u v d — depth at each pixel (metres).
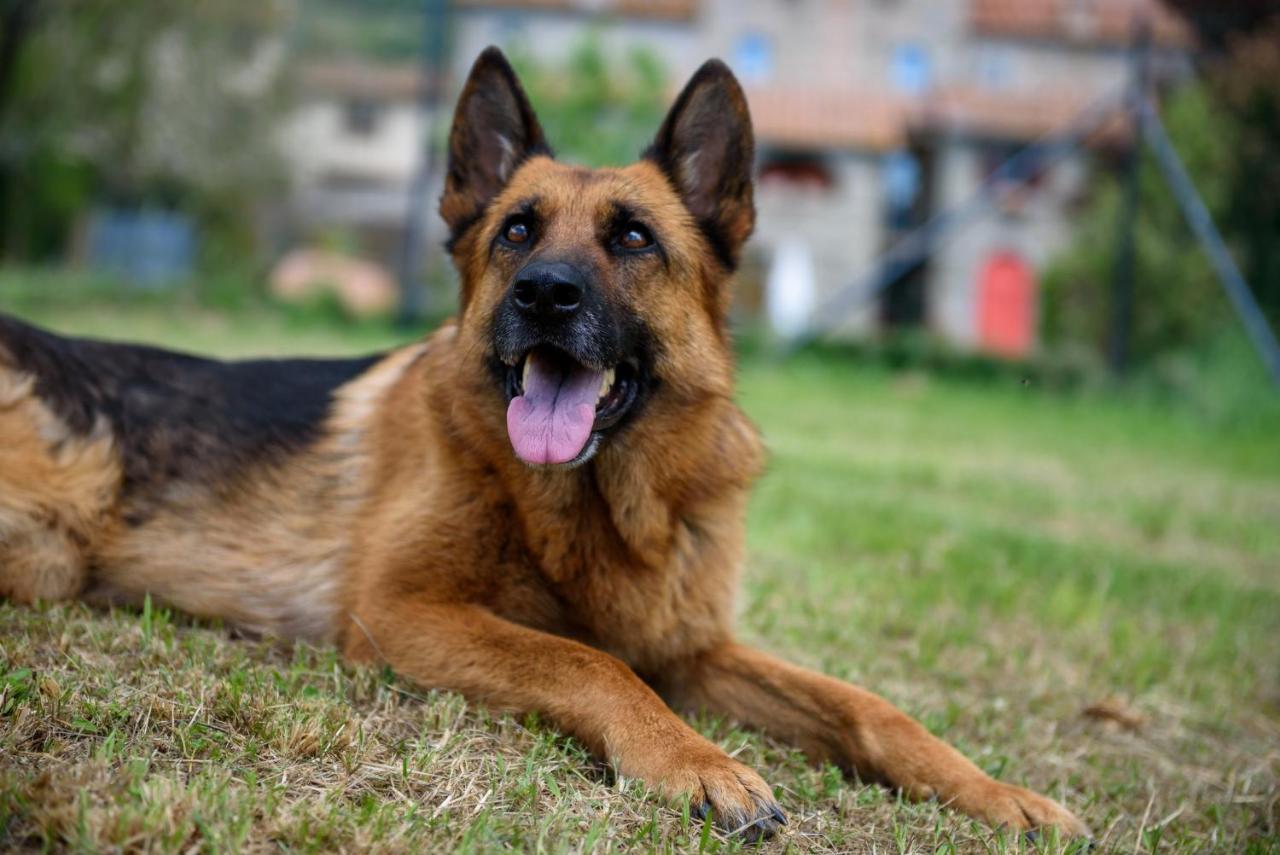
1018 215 37.94
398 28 37.19
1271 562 8.06
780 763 3.59
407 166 48.62
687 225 4.20
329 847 2.49
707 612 3.96
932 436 13.45
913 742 3.54
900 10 42.47
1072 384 19.86
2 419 3.91
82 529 4.04
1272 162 22.97
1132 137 19.73
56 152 29.22
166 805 2.46
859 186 39.78
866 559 6.63
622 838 2.78
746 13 42.31
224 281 22.59
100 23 26.62
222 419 4.31
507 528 3.79
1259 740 4.49
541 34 38.50
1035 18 42.25
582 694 3.33
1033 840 3.16
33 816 2.38
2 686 2.91
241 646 3.80
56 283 19.89
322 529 4.12
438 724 3.27
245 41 31.69
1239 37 26.16
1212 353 19.38
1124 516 9.17
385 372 4.48
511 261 3.99
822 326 21.52
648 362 3.92
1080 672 5.04
